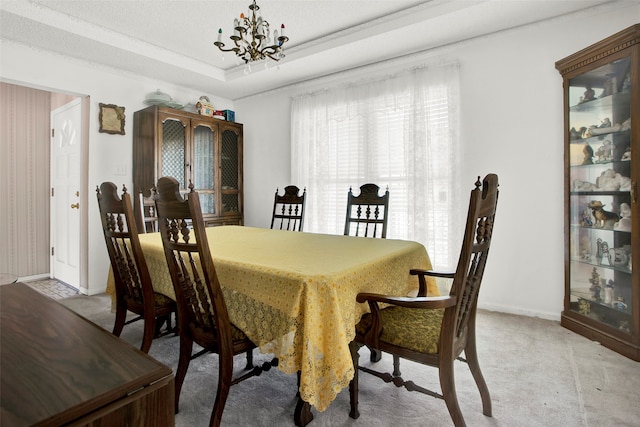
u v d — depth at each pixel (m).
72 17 2.48
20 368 0.53
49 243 3.82
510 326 2.34
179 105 3.49
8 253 3.53
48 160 3.78
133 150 3.38
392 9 2.46
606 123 2.09
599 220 2.16
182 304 1.42
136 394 0.49
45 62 2.81
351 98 3.25
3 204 3.49
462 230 2.75
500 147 2.61
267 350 1.25
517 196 2.56
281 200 3.05
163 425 0.52
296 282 1.14
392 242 1.92
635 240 1.88
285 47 3.06
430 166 2.82
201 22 2.58
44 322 0.72
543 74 2.44
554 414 1.41
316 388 1.12
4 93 3.47
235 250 1.64
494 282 2.68
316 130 3.46
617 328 1.99
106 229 1.83
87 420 0.43
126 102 3.33
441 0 2.31
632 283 1.89
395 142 3.04
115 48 2.77
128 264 1.75
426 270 1.74
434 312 1.47
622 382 1.64
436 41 2.71
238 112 4.26
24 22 2.34
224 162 3.83
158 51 3.01
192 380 1.71
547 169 2.45
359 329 1.38
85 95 3.08
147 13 2.45
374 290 1.39
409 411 1.45
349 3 2.38
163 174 3.22
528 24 2.46
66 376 0.50
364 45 2.77
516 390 1.59
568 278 2.31
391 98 3.03
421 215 2.84
